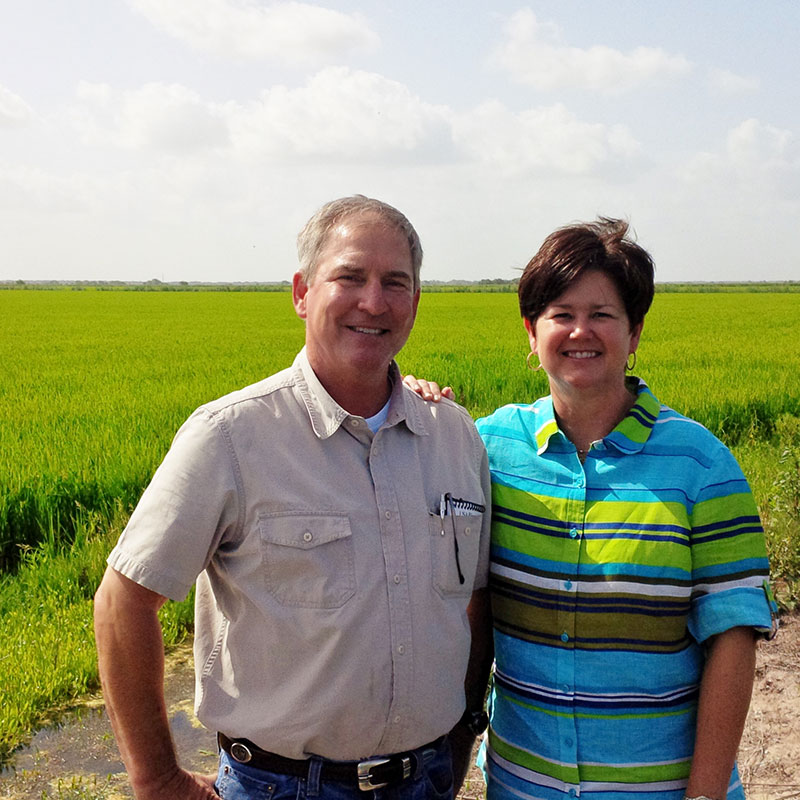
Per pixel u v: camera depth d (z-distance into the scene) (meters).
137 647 2.24
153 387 14.59
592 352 2.41
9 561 7.02
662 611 2.30
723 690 2.24
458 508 2.41
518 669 2.46
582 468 2.43
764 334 27.39
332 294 2.32
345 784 2.25
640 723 2.31
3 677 4.54
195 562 2.22
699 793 2.23
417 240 2.49
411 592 2.28
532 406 2.65
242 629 2.27
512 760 2.45
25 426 10.59
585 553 2.37
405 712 2.26
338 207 2.42
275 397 2.33
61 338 28.33
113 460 8.29
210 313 47.94
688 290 116.69
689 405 11.85
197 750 4.21
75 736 4.26
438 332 29.14
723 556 2.27
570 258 2.38
